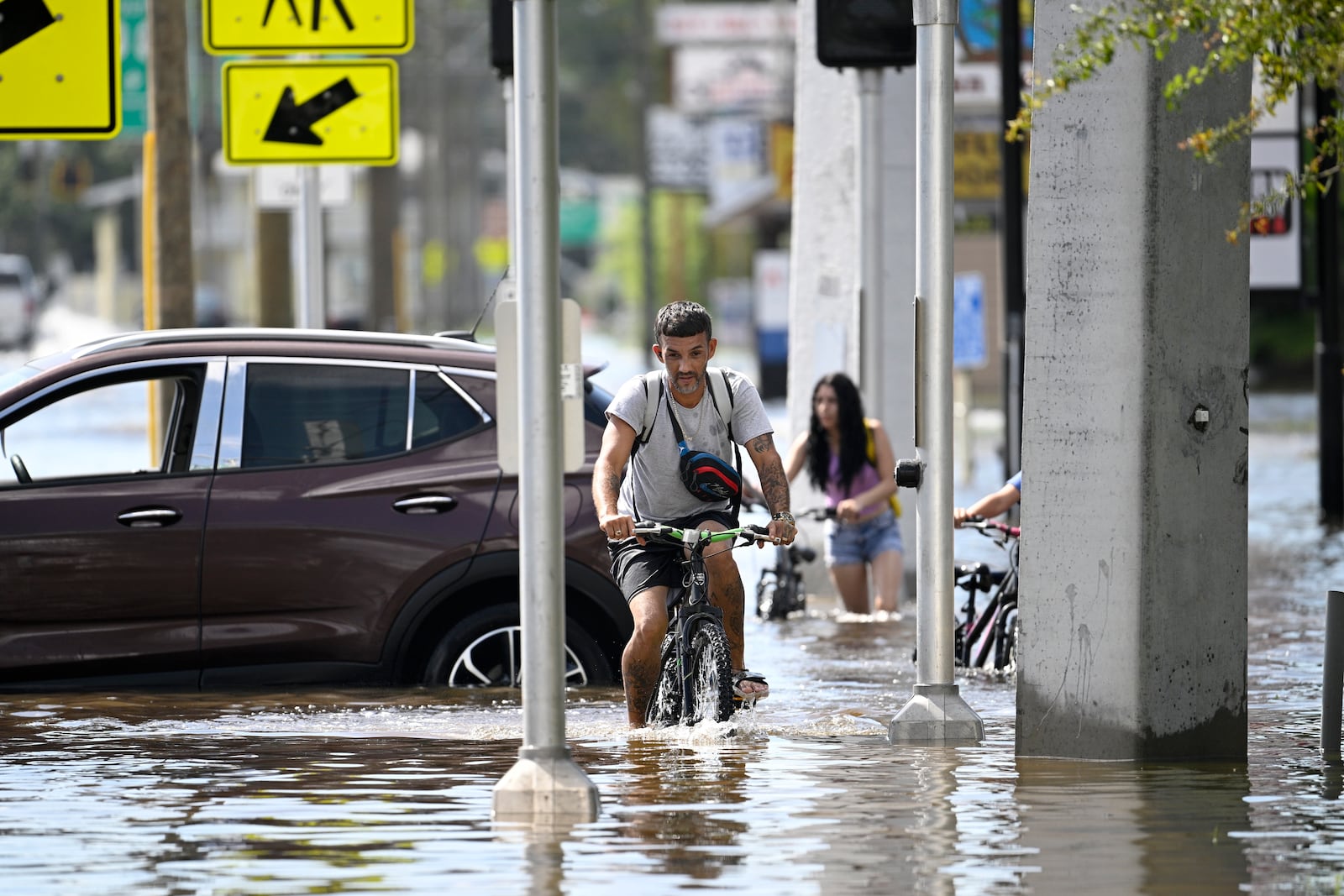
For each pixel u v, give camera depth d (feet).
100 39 103.76
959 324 251.60
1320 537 195.62
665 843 71.36
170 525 103.24
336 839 72.18
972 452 256.52
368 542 104.27
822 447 146.72
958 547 191.42
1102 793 80.18
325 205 175.52
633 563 95.04
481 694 104.32
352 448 105.70
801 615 148.25
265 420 105.40
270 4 134.62
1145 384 85.87
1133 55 85.30
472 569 104.73
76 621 102.94
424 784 81.87
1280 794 80.18
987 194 297.74
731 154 549.95
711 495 93.56
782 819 75.25
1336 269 209.67
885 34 118.83
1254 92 194.08
